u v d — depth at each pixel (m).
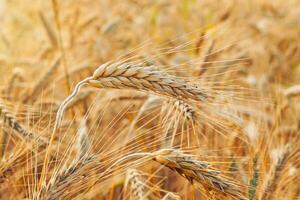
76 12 8.59
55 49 7.52
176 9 10.20
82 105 5.37
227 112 4.34
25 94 5.87
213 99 3.81
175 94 3.63
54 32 7.70
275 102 5.62
